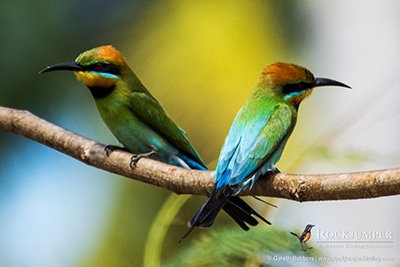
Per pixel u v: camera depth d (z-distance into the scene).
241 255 8.27
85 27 12.23
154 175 8.02
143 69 12.80
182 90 12.55
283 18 14.19
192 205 10.66
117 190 11.84
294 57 14.05
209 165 10.62
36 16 11.53
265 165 8.02
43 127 8.95
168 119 10.38
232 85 12.61
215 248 8.34
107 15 12.58
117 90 10.20
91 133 12.25
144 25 12.98
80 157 8.70
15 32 11.30
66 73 11.80
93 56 10.09
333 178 6.64
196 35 12.91
